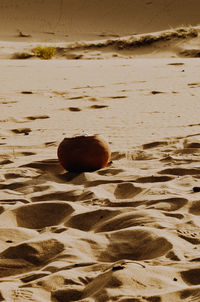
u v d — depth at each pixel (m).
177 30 47.62
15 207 5.32
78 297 3.38
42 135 10.30
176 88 16.44
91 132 10.30
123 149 8.56
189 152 8.09
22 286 3.54
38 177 6.99
